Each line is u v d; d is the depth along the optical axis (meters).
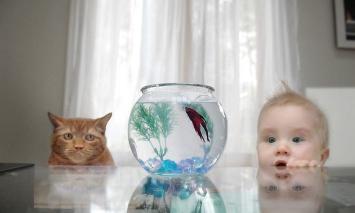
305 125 0.87
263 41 1.43
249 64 1.43
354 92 1.22
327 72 1.56
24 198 0.28
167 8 1.43
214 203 0.26
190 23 1.43
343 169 0.61
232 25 1.42
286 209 0.24
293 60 1.44
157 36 1.41
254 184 0.37
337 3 1.57
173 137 0.47
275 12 1.45
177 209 0.24
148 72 1.38
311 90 1.23
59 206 0.25
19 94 1.45
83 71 1.37
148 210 0.24
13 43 1.48
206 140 0.48
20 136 1.43
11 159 1.41
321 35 1.57
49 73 1.47
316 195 0.28
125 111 1.36
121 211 0.24
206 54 1.40
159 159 0.47
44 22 1.50
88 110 1.35
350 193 0.30
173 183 0.39
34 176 0.48
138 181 0.42
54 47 1.49
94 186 0.37
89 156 1.08
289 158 0.83
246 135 1.37
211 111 0.50
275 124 0.88
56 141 1.08
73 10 1.44
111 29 1.42
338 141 1.18
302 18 1.58
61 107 1.45
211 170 0.54
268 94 1.32
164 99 0.49
